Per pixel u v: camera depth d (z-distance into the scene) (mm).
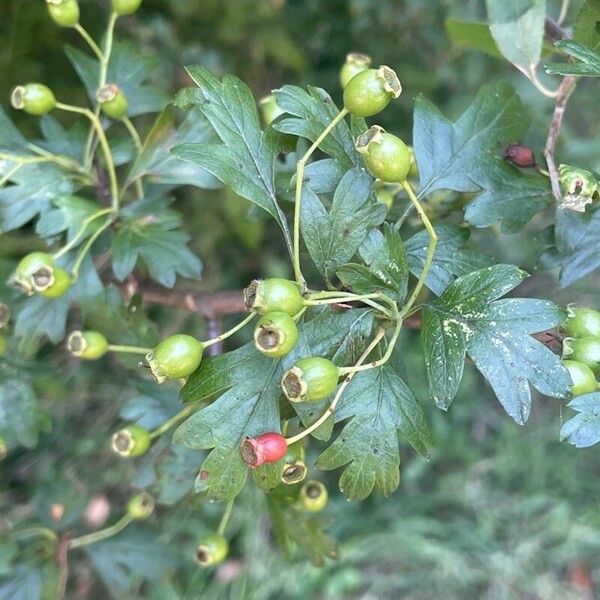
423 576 417
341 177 150
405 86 378
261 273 391
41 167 195
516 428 445
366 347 146
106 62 203
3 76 271
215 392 144
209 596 393
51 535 253
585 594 415
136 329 198
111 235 199
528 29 191
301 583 406
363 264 151
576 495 439
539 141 291
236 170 147
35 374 213
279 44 351
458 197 201
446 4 371
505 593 411
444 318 143
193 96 150
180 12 327
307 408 144
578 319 151
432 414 436
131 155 209
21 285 174
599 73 146
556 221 176
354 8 370
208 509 395
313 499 200
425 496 435
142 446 193
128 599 374
